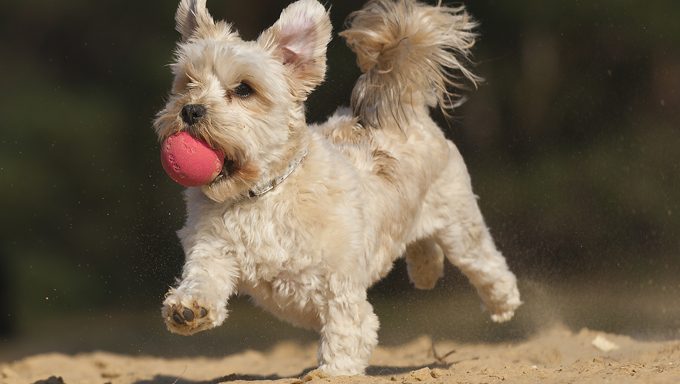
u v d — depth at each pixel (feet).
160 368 38.40
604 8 69.46
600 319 48.37
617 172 66.74
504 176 67.51
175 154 24.40
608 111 69.10
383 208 28.50
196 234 25.90
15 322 64.59
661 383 22.98
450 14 33.50
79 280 65.98
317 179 25.96
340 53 64.03
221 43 25.95
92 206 67.62
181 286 24.82
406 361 37.65
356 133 30.66
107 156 68.39
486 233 33.71
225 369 37.83
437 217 32.04
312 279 25.88
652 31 68.69
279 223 25.55
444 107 33.27
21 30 74.13
